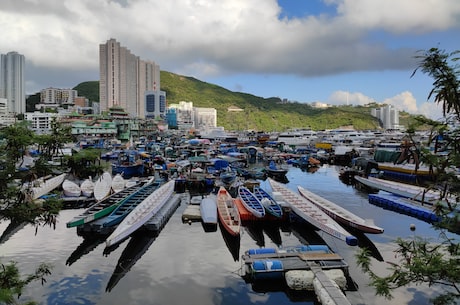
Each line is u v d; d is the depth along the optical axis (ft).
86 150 47.21
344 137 361.71
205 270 65.62
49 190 126.31
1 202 35.78
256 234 86.28
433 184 28.66
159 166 199.82
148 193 120.37
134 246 77.66
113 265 67.87
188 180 147.54
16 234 84.07
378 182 142.00
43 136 38.63
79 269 66.08
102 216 90.89
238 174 183.52
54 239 81.51
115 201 104.01
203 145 327.47
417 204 107.65
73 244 78.64
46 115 498.28
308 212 90.22
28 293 57.00
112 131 460.14
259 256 62.75
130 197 110.22
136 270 65.72
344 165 244.63
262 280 59.57
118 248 76.48
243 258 62.80
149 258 71.15
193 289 58.70
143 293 57.41
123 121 494.18
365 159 186.60
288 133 390.21
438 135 26.94
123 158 227.81
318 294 53.11
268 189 150.92
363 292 56.80
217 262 69.15
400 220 99.60
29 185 38.11
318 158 258.78
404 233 87.25
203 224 92.89
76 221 81.15
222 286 59.52
